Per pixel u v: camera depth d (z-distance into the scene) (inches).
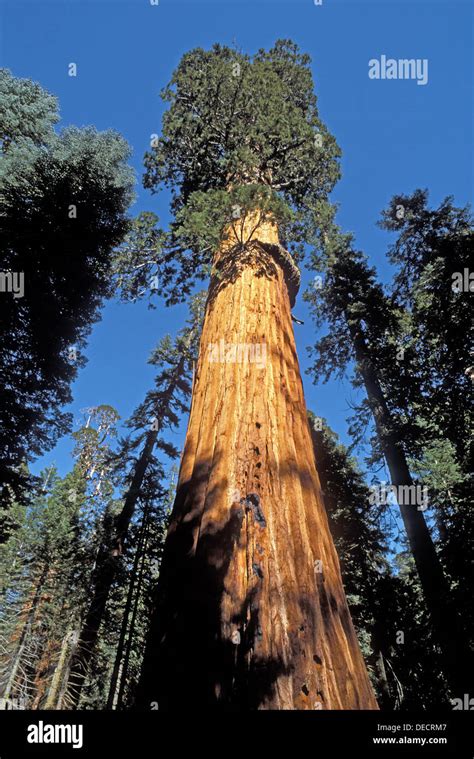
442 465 514.6
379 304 552.7
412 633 385.7
